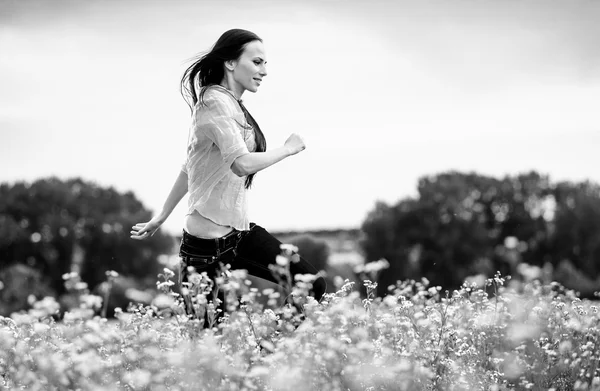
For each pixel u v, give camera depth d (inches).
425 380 210.8
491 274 3253.0
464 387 212.2
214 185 256.8
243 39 259.6
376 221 3253.0
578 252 3491.6
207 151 256.1
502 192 3580.2
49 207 3408.0
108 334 242.2
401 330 250.5
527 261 3494.1
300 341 217.0
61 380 206.5
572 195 3595.0
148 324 259.1
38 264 3302.2
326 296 256.7
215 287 261.0
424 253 3230.8
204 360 195.9
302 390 191.8
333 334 219.0
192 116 259.1
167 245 3464.6
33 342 255.9
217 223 257.6
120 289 2768.2
